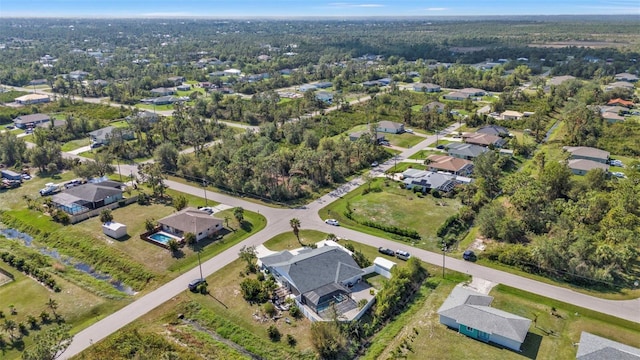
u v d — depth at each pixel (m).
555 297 64.25
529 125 150.38
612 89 190.75
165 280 70.50
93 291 68.94
